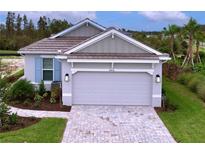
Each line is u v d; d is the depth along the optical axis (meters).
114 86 19.52
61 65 21.06
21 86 20.50
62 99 19.50
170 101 20.84
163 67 34.88
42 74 22.84
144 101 19.58
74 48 19.11
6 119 15.07
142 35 55.38
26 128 14.59
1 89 15.16
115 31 18.86
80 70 19.16
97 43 19.23
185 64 38.09
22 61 50.12
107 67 19.19
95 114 17.48
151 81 19.36
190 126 15.30
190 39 39.62
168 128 15.00
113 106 19.41
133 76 19.39
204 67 33.62
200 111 18.34
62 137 13.55
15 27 87.44
